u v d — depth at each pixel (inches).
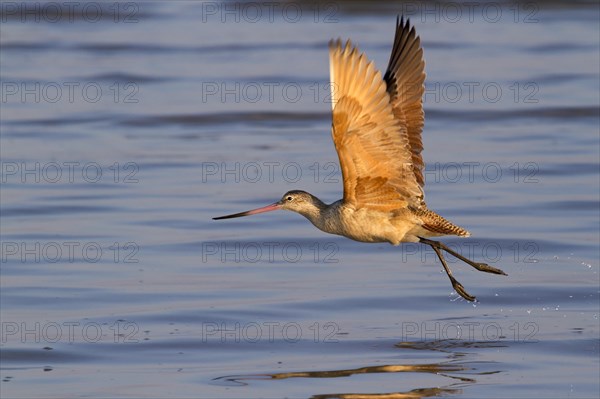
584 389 476.7
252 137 981.2
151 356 521.3
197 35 1413.6
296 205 476.4
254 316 578.2
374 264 673.0
